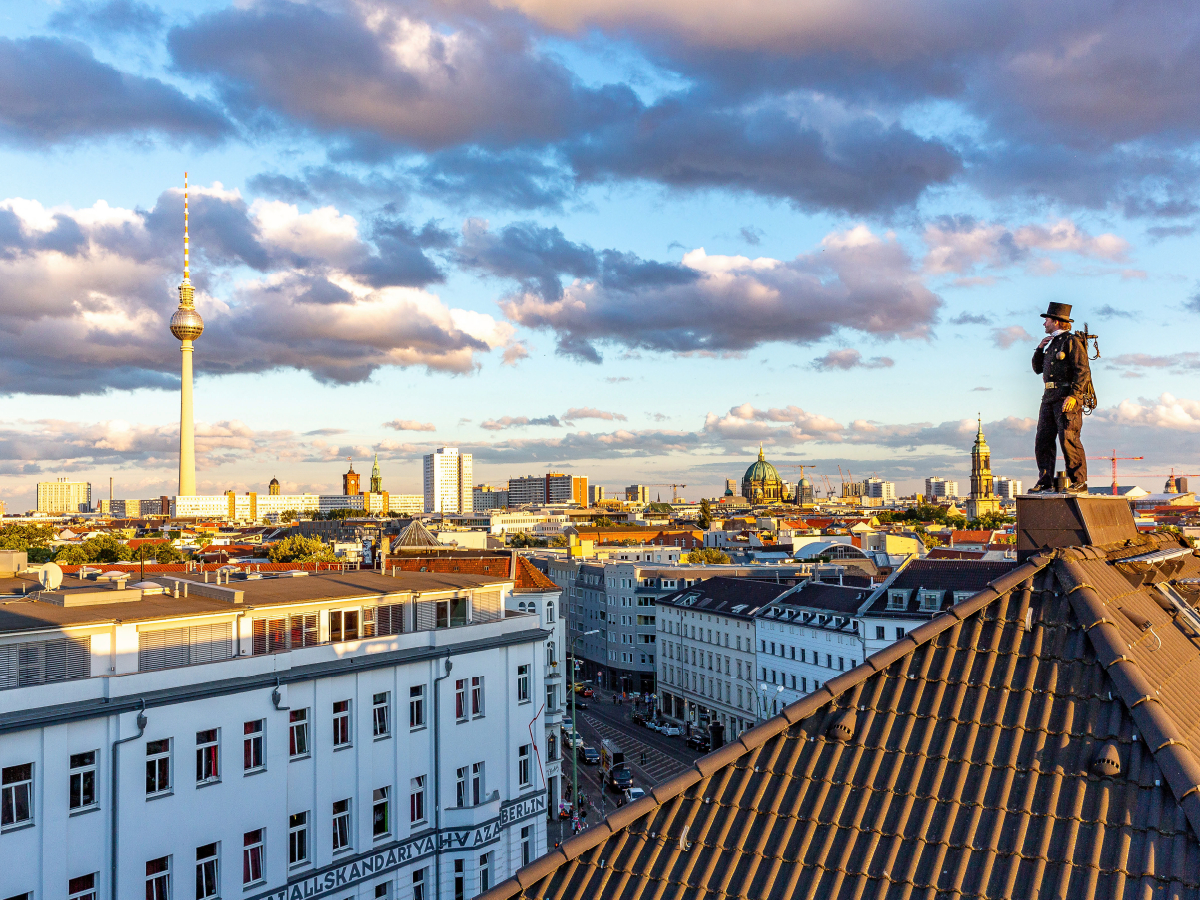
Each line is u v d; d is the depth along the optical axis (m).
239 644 41.84
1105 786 8.93
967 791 9.29
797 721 10.54
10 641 34.38
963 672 10.47
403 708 45.91
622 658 152.00
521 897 9.55
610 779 93.88
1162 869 8.16
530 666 53.16
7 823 32.38
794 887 8.93
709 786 10.18
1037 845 8.63
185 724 37.34
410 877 45.59
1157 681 10.03
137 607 41.25
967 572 95.94
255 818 39.47
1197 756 9.06
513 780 51.41
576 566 173.88
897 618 94.31
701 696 129.62
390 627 48.06
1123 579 12.18
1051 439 12.93
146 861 35.91
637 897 9.27
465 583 53.50
